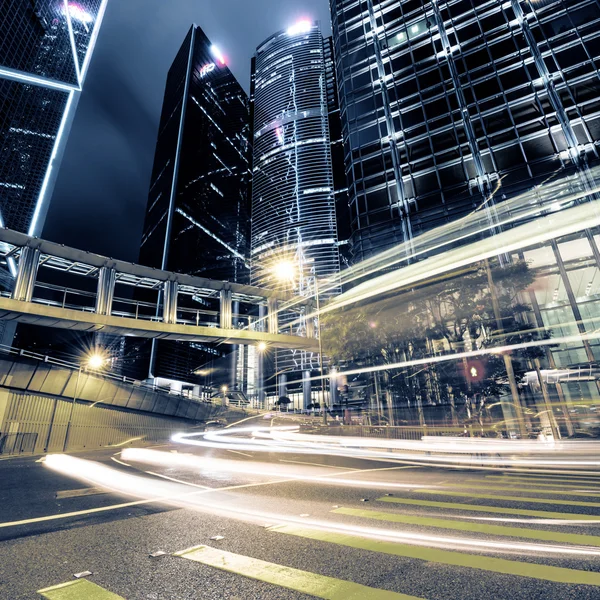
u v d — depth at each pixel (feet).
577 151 108.88
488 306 74.13
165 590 10.91
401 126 141.28
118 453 81.97
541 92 119.24
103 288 120.16
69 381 114.21
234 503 23.94
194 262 580.30
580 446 59.93
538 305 100.37
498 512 20.13
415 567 12.35
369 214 136.46
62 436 109.81
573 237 100.94
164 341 447.83
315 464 50.03
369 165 142.92
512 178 115.24
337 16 177.47
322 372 90.68
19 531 17.92
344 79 161.89
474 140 124.88
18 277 106.42
